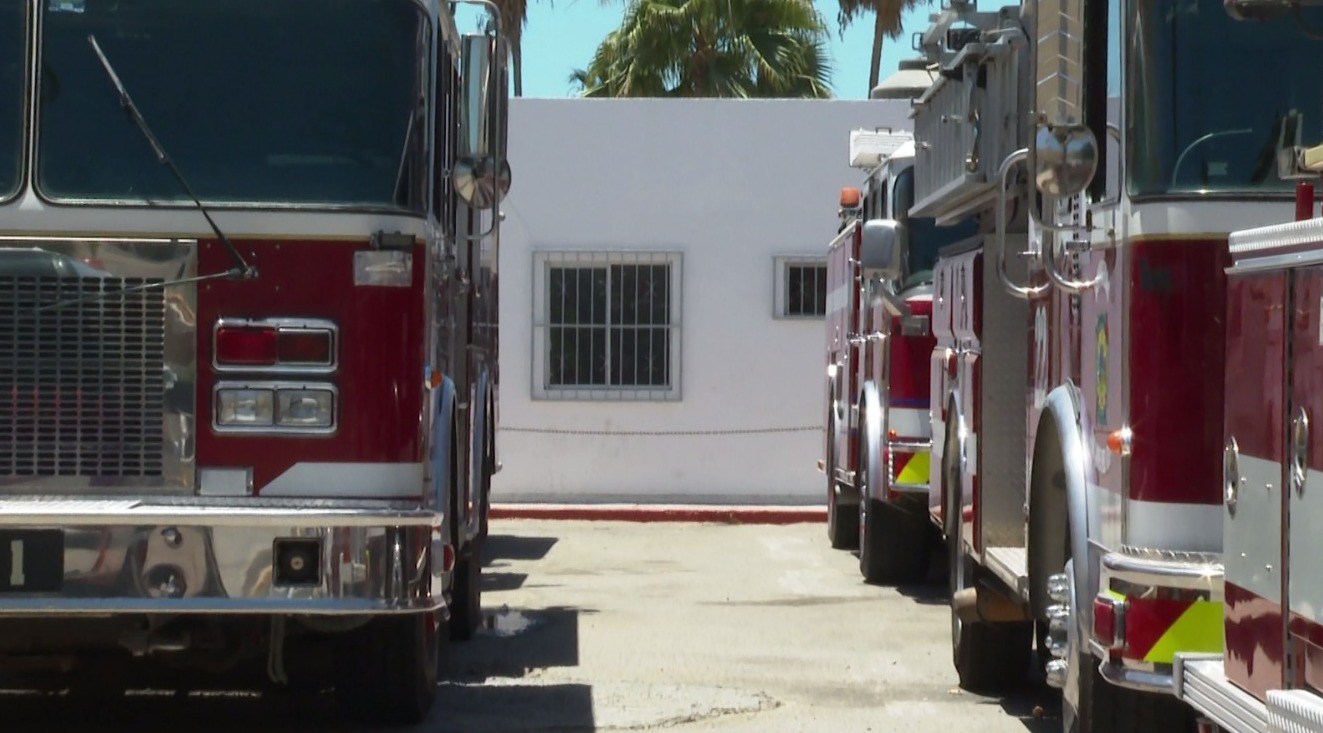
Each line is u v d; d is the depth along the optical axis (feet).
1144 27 20.16
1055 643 22.09
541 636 36.76
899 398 43.14
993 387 28.02
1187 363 19.49
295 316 23.07
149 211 22.93
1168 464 19.49
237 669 29.48
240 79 23.48
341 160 23.41
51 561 22.00
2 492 22.67
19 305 22.74
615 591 44.60
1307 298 15.57
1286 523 15.99
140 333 22.84
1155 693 20.06
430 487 23.73
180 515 22.07
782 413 69.36
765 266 69.31
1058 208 23.59
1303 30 19.12
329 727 26.66
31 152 22.98
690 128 68.95
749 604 42.19
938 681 31.60
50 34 23.29
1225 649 17.80
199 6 23.56
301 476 22.99
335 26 23.71
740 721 27.66
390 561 22.45
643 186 69.15
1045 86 22.25
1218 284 19.48
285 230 23.11
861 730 27.07
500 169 24.86
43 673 28.55
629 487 69.36
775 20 109.70
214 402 22.89
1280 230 16.11
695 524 64.18
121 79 23.30
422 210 23.71
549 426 69.26
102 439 22.76
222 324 22.94
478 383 34.99
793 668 32.89
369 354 23.15
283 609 22.21
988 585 28.76
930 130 33.19
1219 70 20.03
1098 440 21.13
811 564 51.13
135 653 24.53
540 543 56.90
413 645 25.93
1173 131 19.98
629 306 69.36
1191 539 19.42
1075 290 21.97
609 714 27.96
